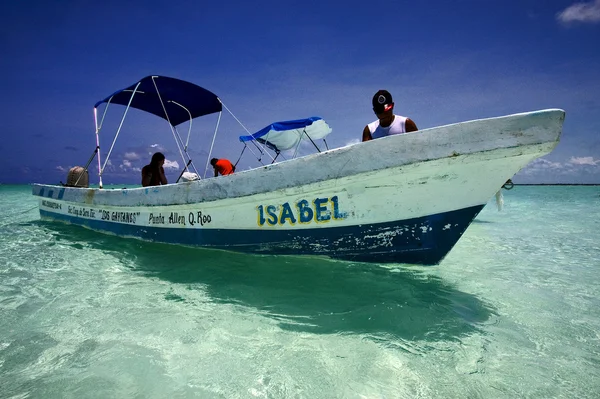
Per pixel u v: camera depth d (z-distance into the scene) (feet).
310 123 22.84
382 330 7.55
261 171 11.07
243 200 11.64
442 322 7.97
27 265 13.01
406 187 9.58
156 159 19.74
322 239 11.07
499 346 6.91
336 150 9.85
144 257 13.93
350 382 5.68
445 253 10.28
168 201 14.01
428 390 5.48
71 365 6.15
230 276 11.26
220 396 5.33
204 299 9.45
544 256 15.40
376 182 9.66
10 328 7.59
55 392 5.39
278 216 11.32
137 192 15.69
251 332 7.47
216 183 12.21
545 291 10.28
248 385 5.60
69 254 14.74
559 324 7.96
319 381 5.71
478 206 9.42
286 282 10.67
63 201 22.62
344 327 7.70
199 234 13.58
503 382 5.70
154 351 6.65
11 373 5.88
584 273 12.40
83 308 8.79
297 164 10.39
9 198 63.82
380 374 5.92
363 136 11.78
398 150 9.09
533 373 5.96
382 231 10.38
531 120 8.21
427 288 10.31
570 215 34.60
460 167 8.92
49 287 10.46
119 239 17.54
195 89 19.81
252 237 12.24
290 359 6.39
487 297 9.69
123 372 5.95
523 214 35.83
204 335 7.32
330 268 11.67
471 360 6.37
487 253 16.11
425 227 10.03
